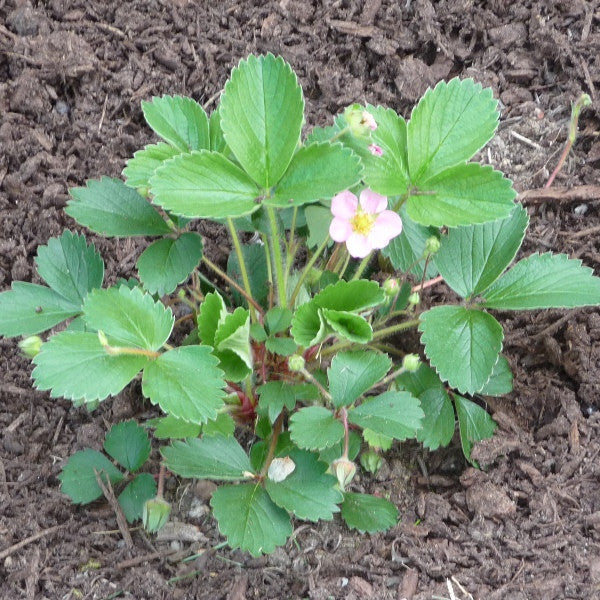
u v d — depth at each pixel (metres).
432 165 0.41
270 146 0.38
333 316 0.38
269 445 0.41
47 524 0.44
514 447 0.45
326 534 0.44
